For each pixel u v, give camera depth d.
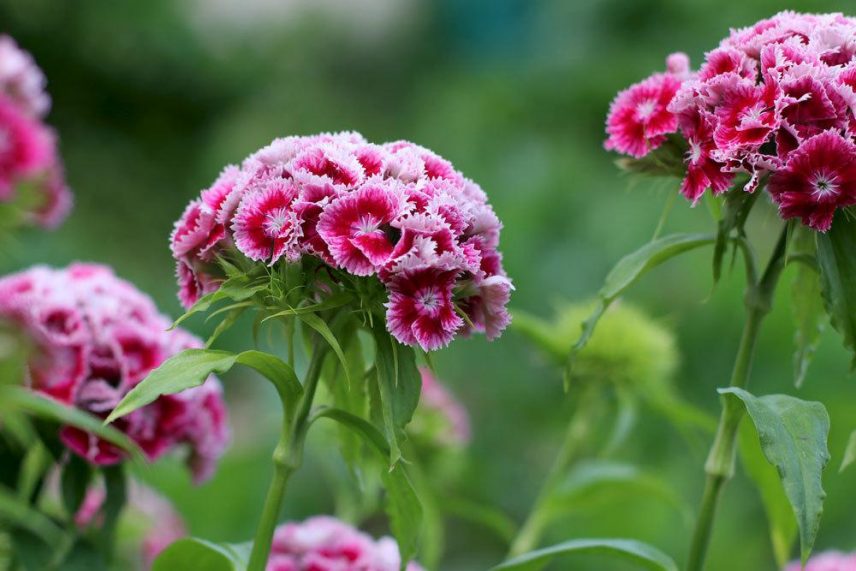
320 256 0.73
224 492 1.18
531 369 1.61
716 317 1.51
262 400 1.38
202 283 0.77
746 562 1.33
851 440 0.79
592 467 0.94
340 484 0.95
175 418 0.85
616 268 0.80
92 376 0.84
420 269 0.73
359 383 0.78
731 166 0.76
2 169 0.98
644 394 0.96
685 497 1.35
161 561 0.79
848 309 0.76
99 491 0.90
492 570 0.81
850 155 0.75
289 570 0.85
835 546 1.32
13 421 0.83
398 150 0.76
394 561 0.86
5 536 0.85
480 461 1.52
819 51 0.77
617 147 0.81
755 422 0.75
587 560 1.30
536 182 1.75
